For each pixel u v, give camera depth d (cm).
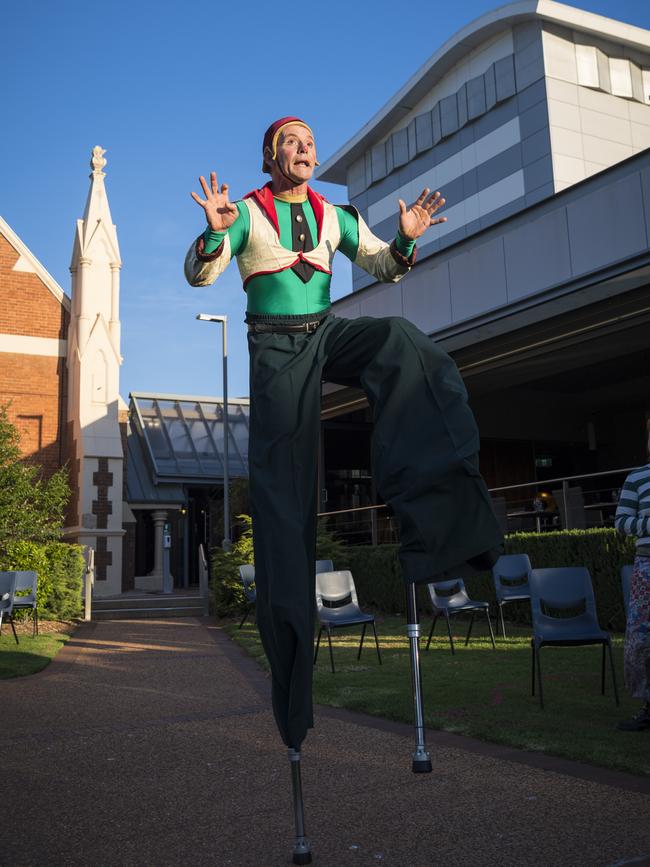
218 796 388
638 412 2386
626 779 378
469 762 425
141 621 1658
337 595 889
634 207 1216
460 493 243
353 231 299
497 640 1006
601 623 1059
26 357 2156
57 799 394
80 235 2197
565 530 1145
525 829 318
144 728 569
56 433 2169
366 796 375
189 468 2555
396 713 561
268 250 276
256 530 265
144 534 2550
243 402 2944
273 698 262
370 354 271
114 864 303
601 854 288
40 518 1591
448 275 1540
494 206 2770
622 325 1362
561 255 1327
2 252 2156
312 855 300
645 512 472
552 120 2594
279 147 279
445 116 3008
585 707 564
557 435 2302
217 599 1645
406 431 252
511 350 1534
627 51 2784
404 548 245
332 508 2083
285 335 276
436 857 293
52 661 995
